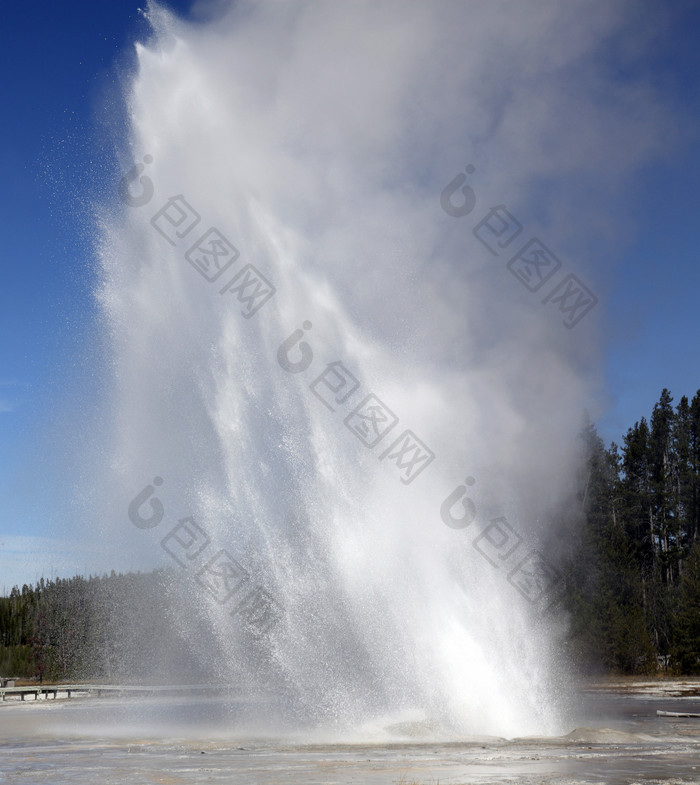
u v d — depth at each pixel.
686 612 65.94
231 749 21.88
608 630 63.47
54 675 57.81
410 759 19.36
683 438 96.69
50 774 17.77
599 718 30.02
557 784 15.79
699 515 95.81
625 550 74.50
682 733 25.16
